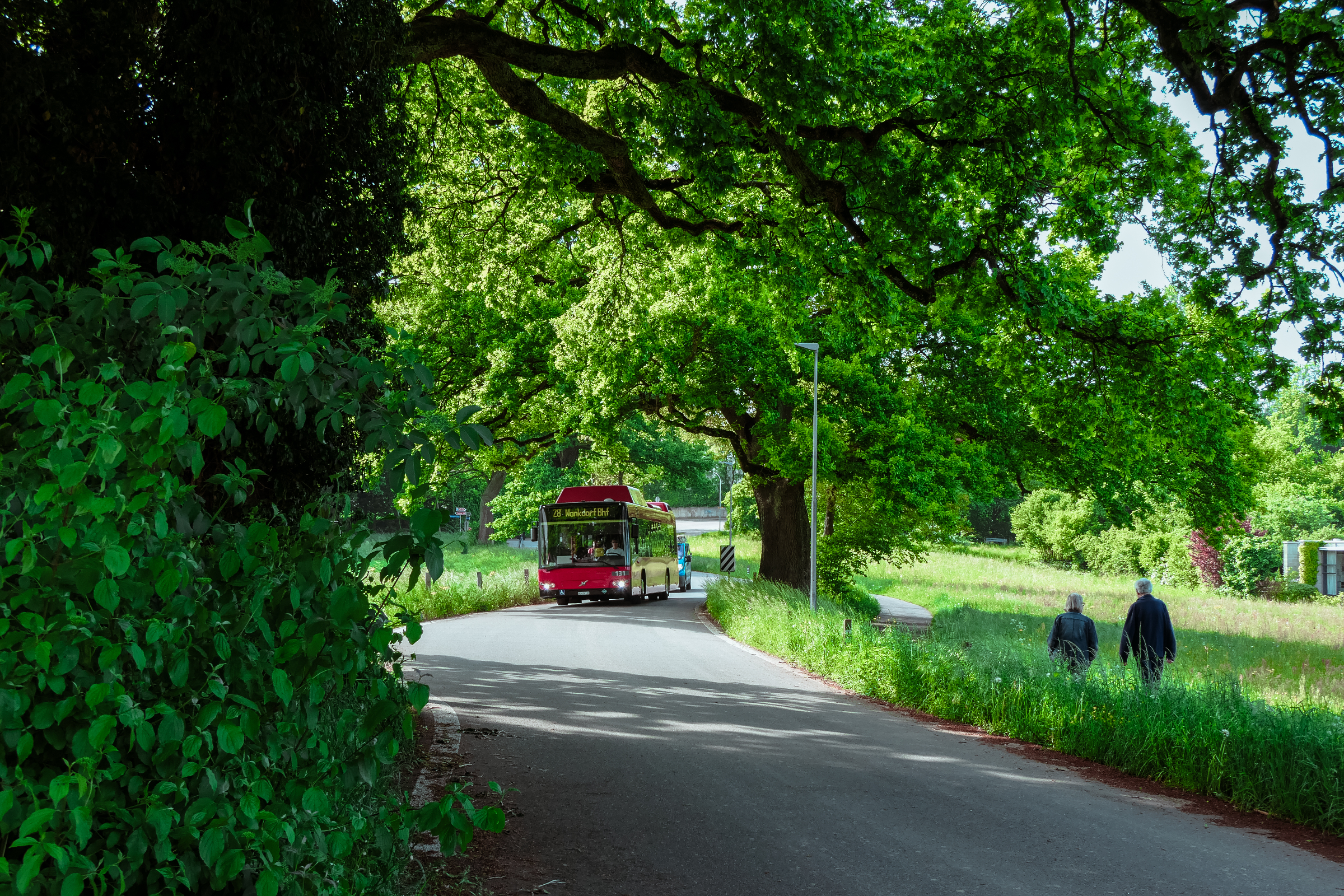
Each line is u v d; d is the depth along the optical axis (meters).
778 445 27.66
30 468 2.70
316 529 3.13
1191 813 7.86
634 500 35.38
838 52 11.66
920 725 11.80
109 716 2.52
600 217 18.72
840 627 17.09
